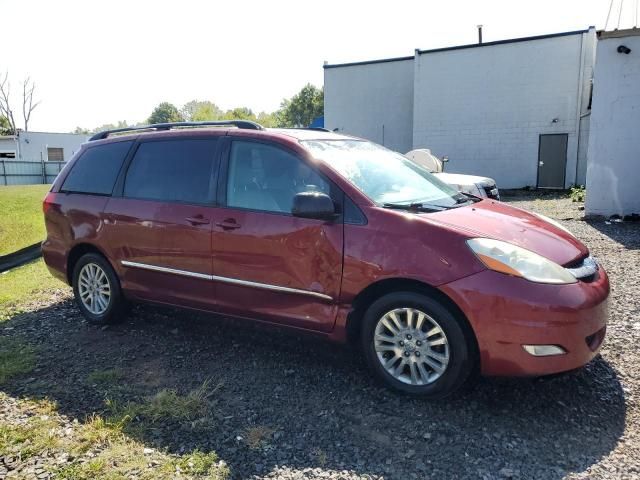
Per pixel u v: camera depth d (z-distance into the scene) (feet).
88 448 9.39
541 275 9.96
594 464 8.66
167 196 14.23
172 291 14.17
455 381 10.43
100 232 15.42
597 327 10.21
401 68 80.28
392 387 11.13
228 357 13.44
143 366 13.03
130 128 16.39
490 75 69.97
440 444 9.38
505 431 9.73
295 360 13.15
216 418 10.41
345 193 11.59
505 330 9.80
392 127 82.33
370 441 9.52
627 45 33.14
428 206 12.01
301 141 12.85
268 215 12.32
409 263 10.52
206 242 13.15
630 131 34.04
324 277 11.49
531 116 68.49
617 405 10.49
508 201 53.72
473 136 72.13
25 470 8.75
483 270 10.02
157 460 9.00
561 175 67.87
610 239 27.66
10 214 42.37
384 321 11.14
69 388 11.87
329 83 85.87
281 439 9.63
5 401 11.28
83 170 16.56
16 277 23.71
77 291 16.55
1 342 14.88
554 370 9.82
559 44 65.62
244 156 13.26
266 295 12.41
